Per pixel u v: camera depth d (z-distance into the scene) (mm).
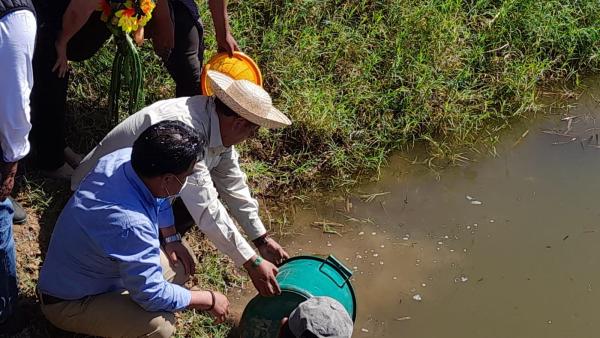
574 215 4551
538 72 5523
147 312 3012
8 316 3086
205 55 4711
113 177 2789
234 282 3875
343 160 4730
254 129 3137
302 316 2588
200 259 3887
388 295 3963
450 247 4285
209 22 4875
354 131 4895
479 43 5555
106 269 2906
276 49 5020
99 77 4461
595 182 4809
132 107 3910
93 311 2986
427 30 5387
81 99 4398
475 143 5090
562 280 4129
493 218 4504
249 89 3041
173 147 2645
